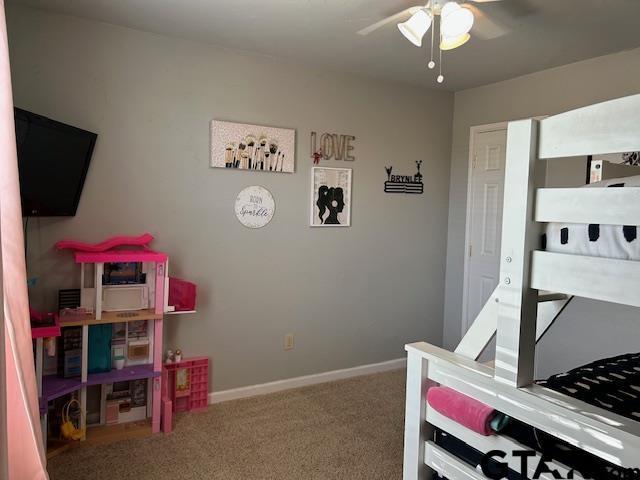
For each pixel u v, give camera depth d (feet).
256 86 10.32
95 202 8.89
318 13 8.01
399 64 10.73
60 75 8.46
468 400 4.99
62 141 7.90
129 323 9.11
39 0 7.84
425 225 13.14
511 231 4.37
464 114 13.01
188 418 9.53
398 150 12.48
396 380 11.93
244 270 10.52
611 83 9.75
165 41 9.33
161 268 8.85
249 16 8.21
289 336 11.19
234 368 10.55
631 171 8.22
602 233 3.77
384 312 12.60
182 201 9.72
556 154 4.04
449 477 5.28
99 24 8.71
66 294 8.47
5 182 5.18
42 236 8.44
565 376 5.24
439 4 7.06
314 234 11.37
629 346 9.52
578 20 8.00
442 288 13.61
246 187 10.37
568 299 5.02
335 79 11.34
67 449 8.14
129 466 7.70
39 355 7.55
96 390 9.02
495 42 9.11
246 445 8.47
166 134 9.47
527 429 4.58
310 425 9.32
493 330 5.19
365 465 7.90
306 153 11.08
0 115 5.10
